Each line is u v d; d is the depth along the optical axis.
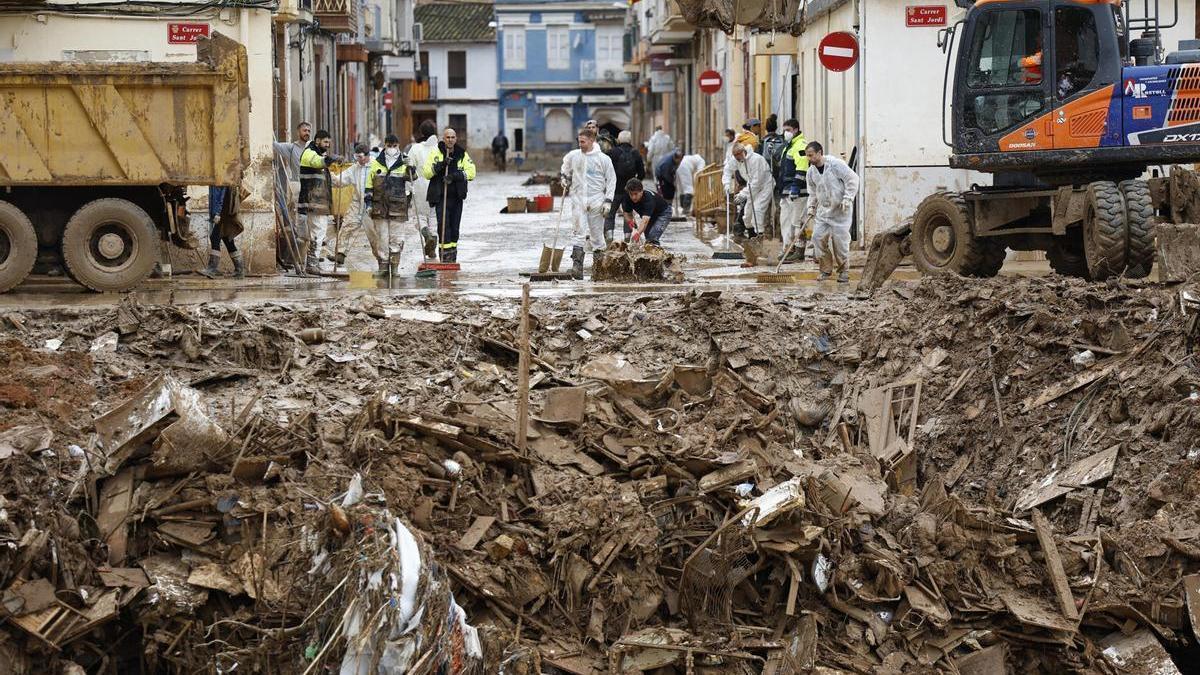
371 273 21.73
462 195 23.47
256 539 9.88
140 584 9.47
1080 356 13.33
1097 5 18.27
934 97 25.62
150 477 10.23
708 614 10.48
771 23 24.94
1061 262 19.58
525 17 93.38
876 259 20.03
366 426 11.37
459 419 11.55
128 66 18.84
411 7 74.81
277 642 9.01
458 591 10.13
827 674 9.97
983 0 18.77
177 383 10.76
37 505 9.65
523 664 9.47
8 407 11.50
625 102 94.00
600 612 10.27
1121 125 18.22
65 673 9.04
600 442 11.84
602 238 22.34
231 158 19.23
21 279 18.86
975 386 13.91
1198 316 12.65
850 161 26.36
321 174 22.81
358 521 8.96
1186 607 10.35
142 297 18.55
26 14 22.05
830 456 13.02
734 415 12.62
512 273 22.50
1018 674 10.33
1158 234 15.77
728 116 48.81
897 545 10.97
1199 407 11.75
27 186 19.12
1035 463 12.68
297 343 14.30
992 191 19.28
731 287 19.88
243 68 19.20
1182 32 25.38
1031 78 18.53
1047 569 10.67
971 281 15.30
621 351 15.20
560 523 10.68
